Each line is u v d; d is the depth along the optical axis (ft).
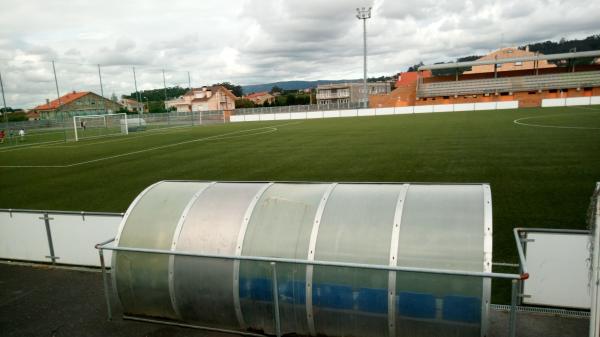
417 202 19.35
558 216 36.63
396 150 78.74
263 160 77.00
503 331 20.76
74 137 167.73
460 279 16.63
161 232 22.08
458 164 61.82
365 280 17.98
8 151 123.95
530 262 22.45
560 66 266.36
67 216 30.83
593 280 16.42
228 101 434.71
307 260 17.81
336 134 117.80
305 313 19.13
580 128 97.09
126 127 179.22
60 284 28.58
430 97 260.83
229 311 20.67
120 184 63.57
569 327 20.77
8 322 24.02
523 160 61.77
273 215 20.95
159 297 21.75
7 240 33.27
